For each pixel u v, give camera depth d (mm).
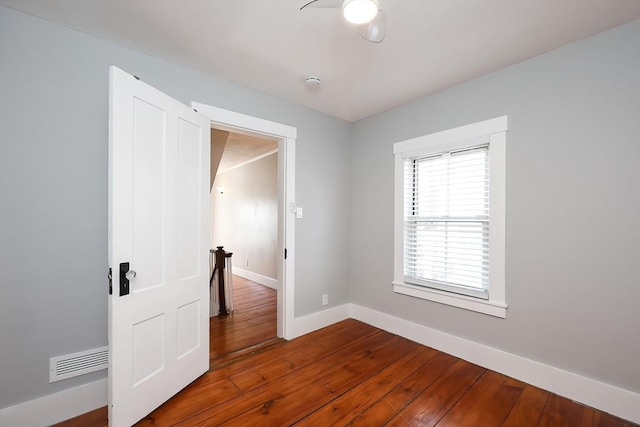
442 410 1830
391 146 3135
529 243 2148
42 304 1716
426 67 2275
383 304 3197
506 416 1773
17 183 1647
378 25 1359
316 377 2209
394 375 2238
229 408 1843
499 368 2275
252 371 2297
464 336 2504
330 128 3348
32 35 1687
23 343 1662
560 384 1985
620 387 1773
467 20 1720
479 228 2463
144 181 1770
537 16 1687
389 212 3148
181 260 2039
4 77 1612
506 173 2264
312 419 1746
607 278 1830
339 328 3223
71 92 1806
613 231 1814
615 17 1703
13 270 1638
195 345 2160
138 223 1725
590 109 1897
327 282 3324
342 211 3488
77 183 1825
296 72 2357
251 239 5926
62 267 1777
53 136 1749
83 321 1844
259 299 4430
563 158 2002
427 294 2766
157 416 1763
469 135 2479
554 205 2039
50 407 1716
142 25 1777
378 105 3049
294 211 2998
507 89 2268
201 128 2256
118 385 1580
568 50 1979
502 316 2262
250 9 1638
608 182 1832
